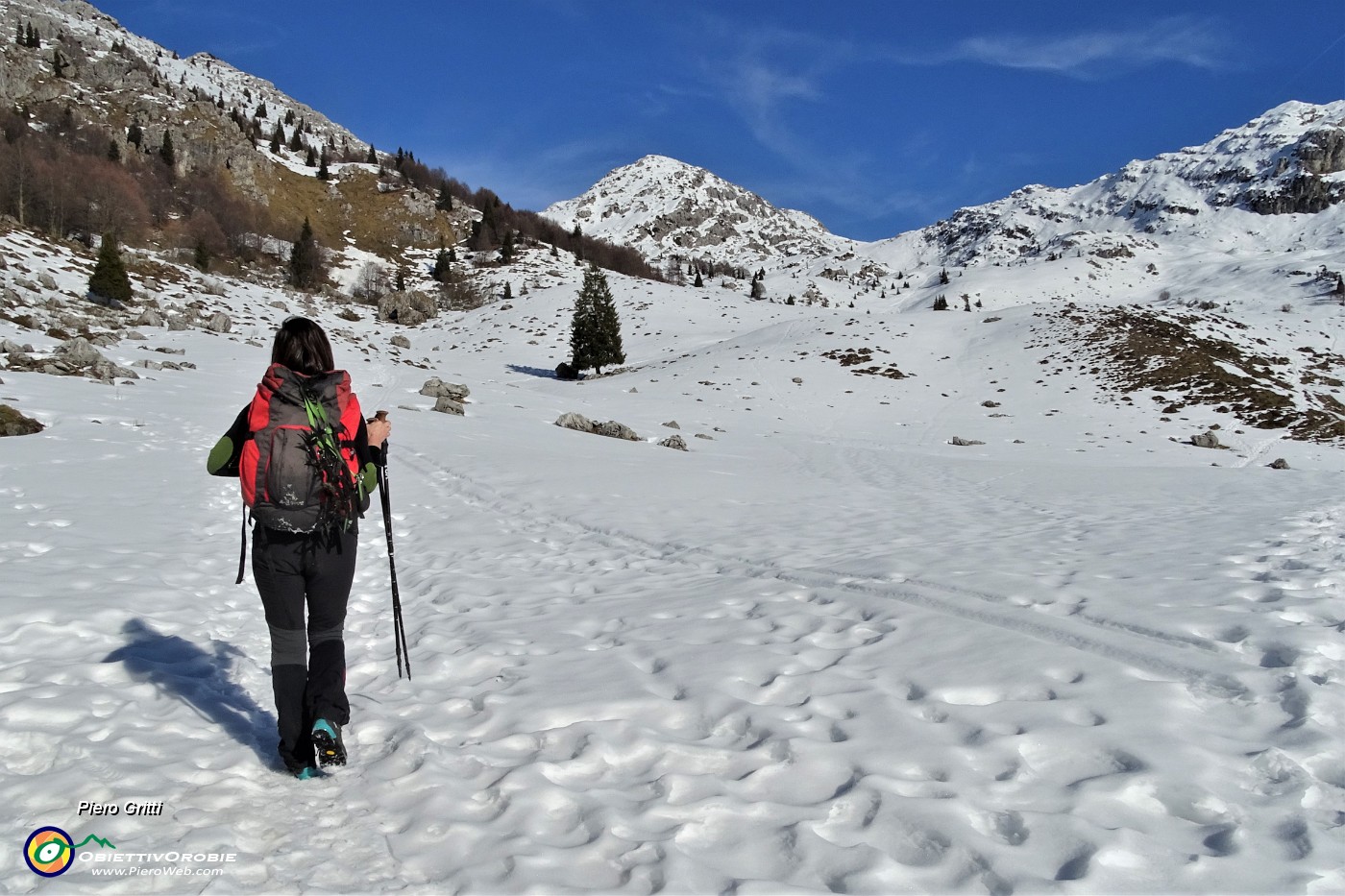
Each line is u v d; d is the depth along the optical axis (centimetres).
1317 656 431
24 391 1934
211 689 464
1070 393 4319
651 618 607
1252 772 331
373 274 8900
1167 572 646
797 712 411
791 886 267
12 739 374
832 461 2523
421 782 348
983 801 317
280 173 11200
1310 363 4856
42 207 6662
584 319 5469
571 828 313
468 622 615
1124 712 385
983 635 509
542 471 1568
